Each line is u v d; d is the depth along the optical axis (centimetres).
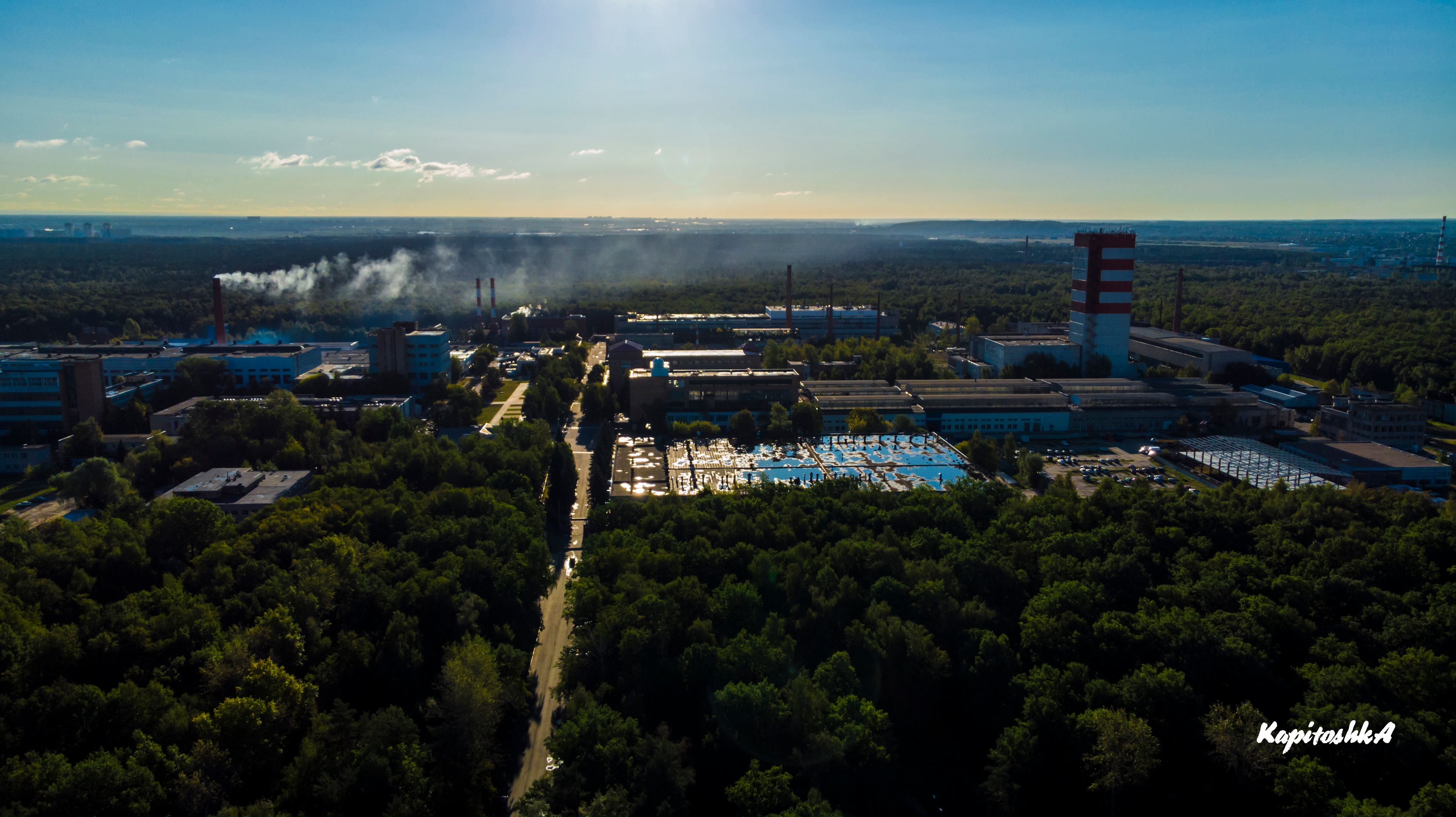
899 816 15150
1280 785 13700
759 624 18250
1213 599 18450
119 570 19375
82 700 13988
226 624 17400
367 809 13525
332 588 18250
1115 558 19438
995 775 14788
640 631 16750
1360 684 15125
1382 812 12388
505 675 16825
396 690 16675
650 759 14062
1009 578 19200
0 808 11975
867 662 16988
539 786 13975
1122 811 14462
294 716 14962
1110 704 15538
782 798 13425
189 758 13450
